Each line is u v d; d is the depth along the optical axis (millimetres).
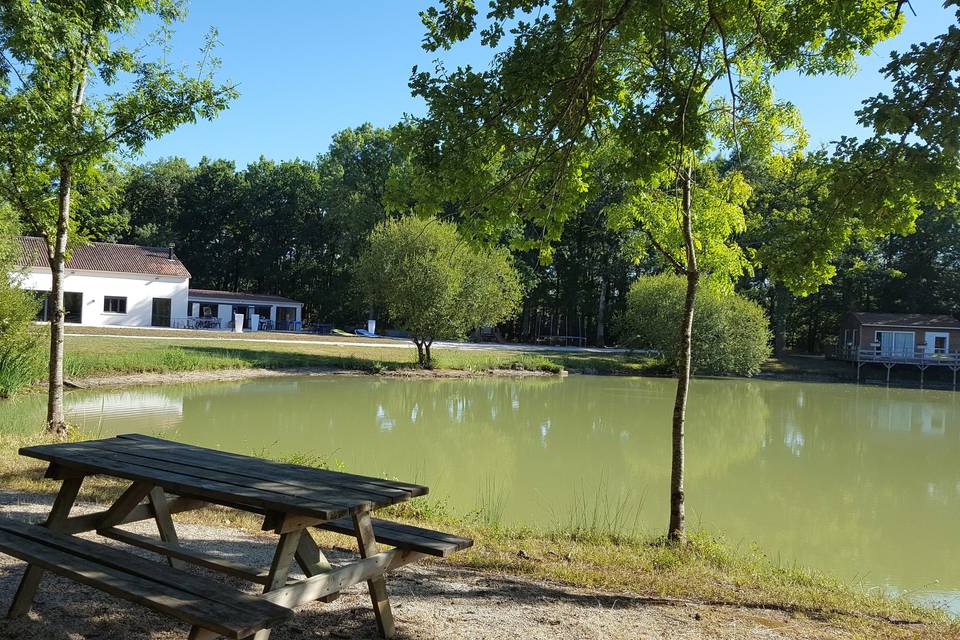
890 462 15945
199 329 43812
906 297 51656
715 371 40375
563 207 6820
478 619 4062
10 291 18094
